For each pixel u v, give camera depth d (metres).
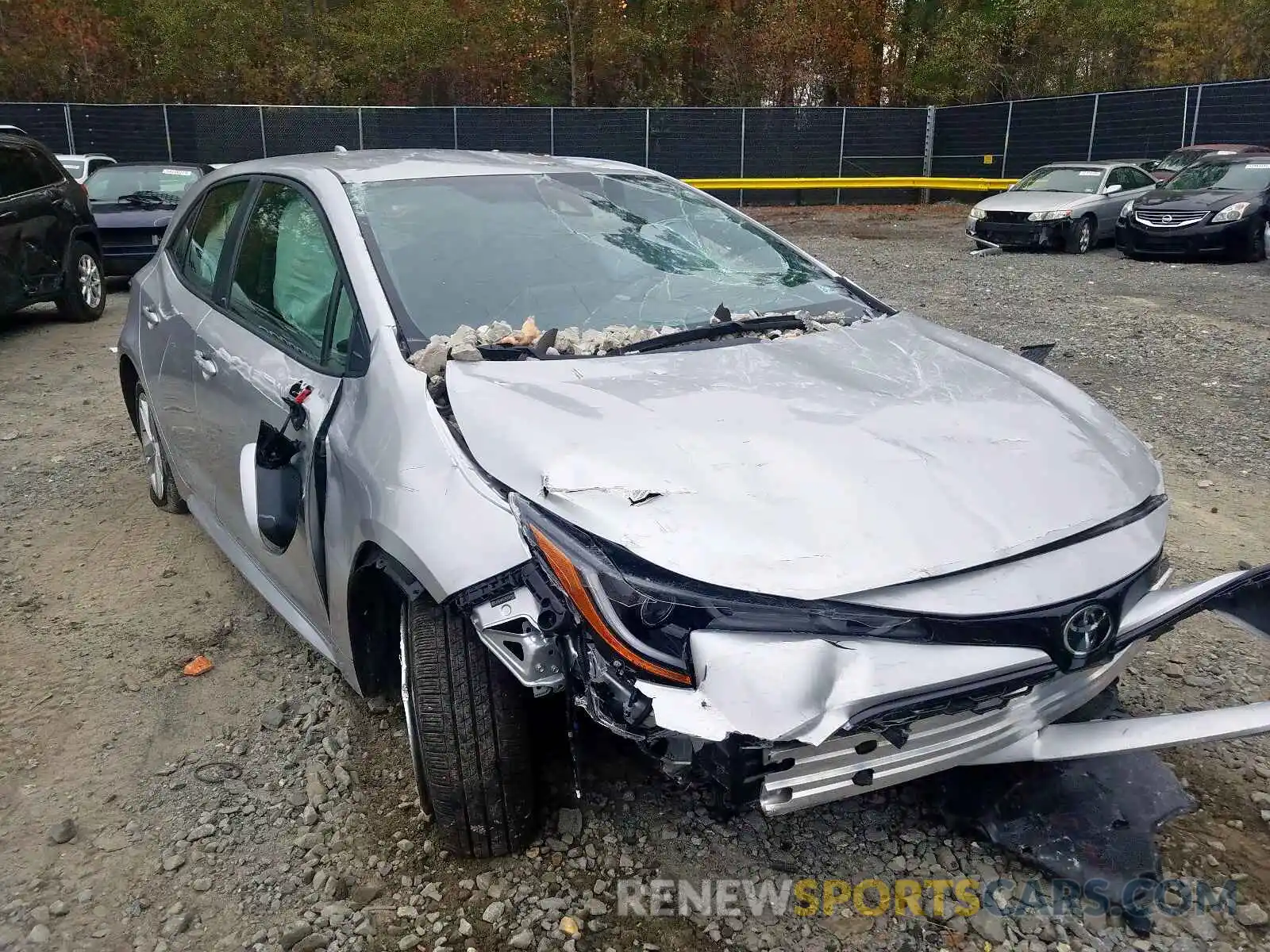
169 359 4.11
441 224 3.39
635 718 2.11
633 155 26.72
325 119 25.55
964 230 21.53
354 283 3.06
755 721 1.96
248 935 2.46
